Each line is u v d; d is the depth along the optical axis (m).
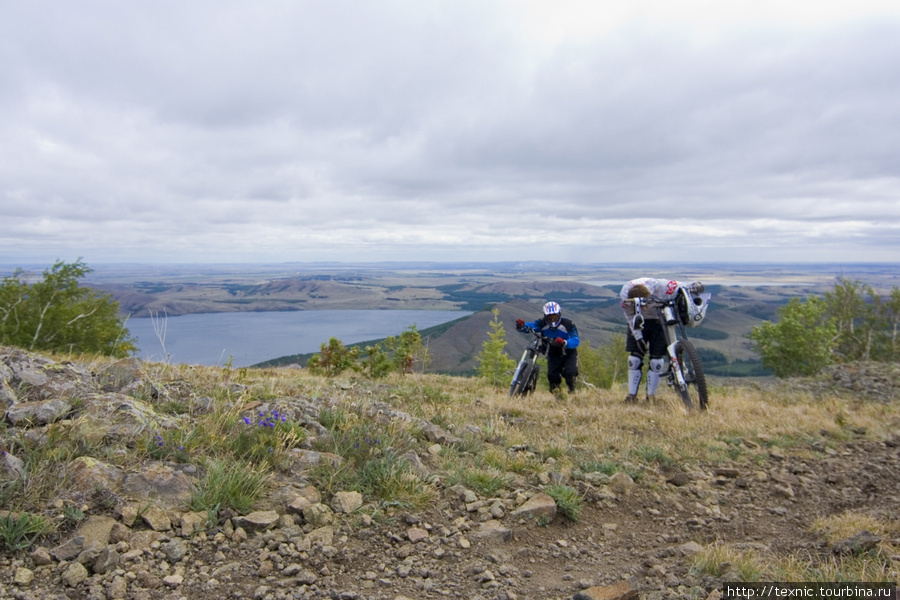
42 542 2.96
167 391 5.41
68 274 23.14
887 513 4.43
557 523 4.17
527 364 10.38
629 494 4.86
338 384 9.21
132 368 5.43
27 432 3.82
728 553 3.51
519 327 10.65
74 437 3.88
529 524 4.04
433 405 8.03
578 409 8.55
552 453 5.78
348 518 3.73
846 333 42.00
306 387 7.73
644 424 7.57
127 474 3.55
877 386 13.28
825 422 8.16
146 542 3.09
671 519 4.43
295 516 3.62
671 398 9.78
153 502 3.41
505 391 11.70
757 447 6.68
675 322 8.97
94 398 4.48
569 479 5.04
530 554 3.65
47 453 3.60
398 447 4.96
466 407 8.19
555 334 10.52
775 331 37.94
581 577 3.36
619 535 4.10
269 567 3.07
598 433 6.77
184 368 7.14
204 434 4.35
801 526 4.35
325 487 4.05
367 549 3.44
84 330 22.06
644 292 9.38
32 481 3.29
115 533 3.09
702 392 8.80
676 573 3.38
